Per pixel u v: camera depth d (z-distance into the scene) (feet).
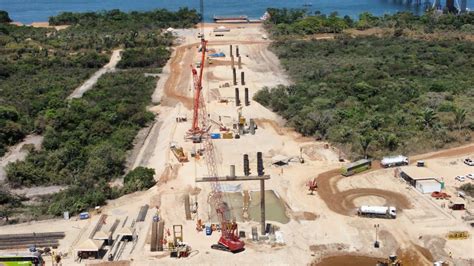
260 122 530.27
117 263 300.81
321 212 353.31
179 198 377.91
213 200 373.61
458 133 477.77
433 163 422.82
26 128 520.01
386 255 304.50
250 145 470.39
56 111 534.78
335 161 433.89
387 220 340.39
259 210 359.87
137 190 395.14
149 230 335.26
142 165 451.94
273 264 297.74
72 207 364.38
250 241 320.70
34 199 397.80
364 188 384.88
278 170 419.74
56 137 485.97
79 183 408.87
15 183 416.87
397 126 490.08
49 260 305.32
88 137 495.41
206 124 521.24
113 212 360.69
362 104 561.02
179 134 500.74
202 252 310.04
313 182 387.55
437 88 609.01
